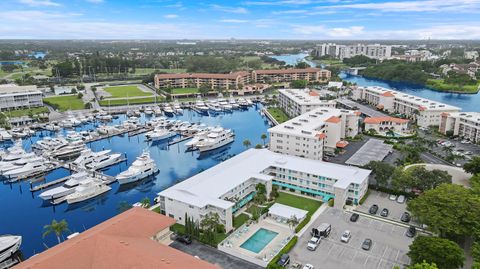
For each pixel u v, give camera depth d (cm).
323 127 16675
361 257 8500
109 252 6869
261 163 12775
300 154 14888
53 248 7681
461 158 15112
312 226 9956
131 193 13538
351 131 18575
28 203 12862
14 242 9425
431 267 6744
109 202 12850
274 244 9162
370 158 15212
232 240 9356
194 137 19975
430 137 18988
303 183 12144
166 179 14700
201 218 9775
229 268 8144
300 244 9081
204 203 9806
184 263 6794
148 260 6638
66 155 17675
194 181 11350
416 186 11362
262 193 11294
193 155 17850
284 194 12238
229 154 17838
